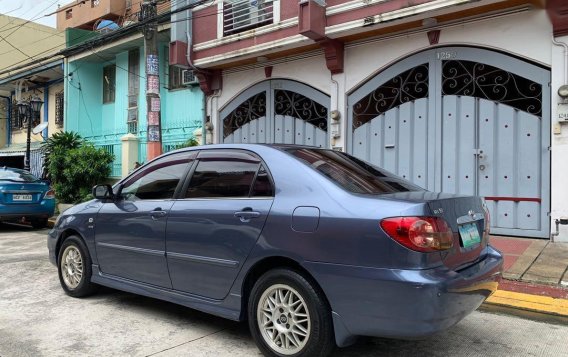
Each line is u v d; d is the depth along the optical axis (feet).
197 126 44.01
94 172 46.68
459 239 11.20
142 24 34.86
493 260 12.49
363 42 31.35
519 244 23.99
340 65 32.09
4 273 21.99
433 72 28.63
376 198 10.93
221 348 12.84
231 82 39.65
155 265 14.49
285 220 11.59
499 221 26.50
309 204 11.44
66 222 17.95
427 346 13.00
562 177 24.23
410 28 29.12
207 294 13.16
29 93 70.74
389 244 10.11
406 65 29.76
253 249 12.05
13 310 16.21
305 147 14.26
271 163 12.74
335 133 32.60
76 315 15.65
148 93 34.22
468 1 25.22
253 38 35.17
